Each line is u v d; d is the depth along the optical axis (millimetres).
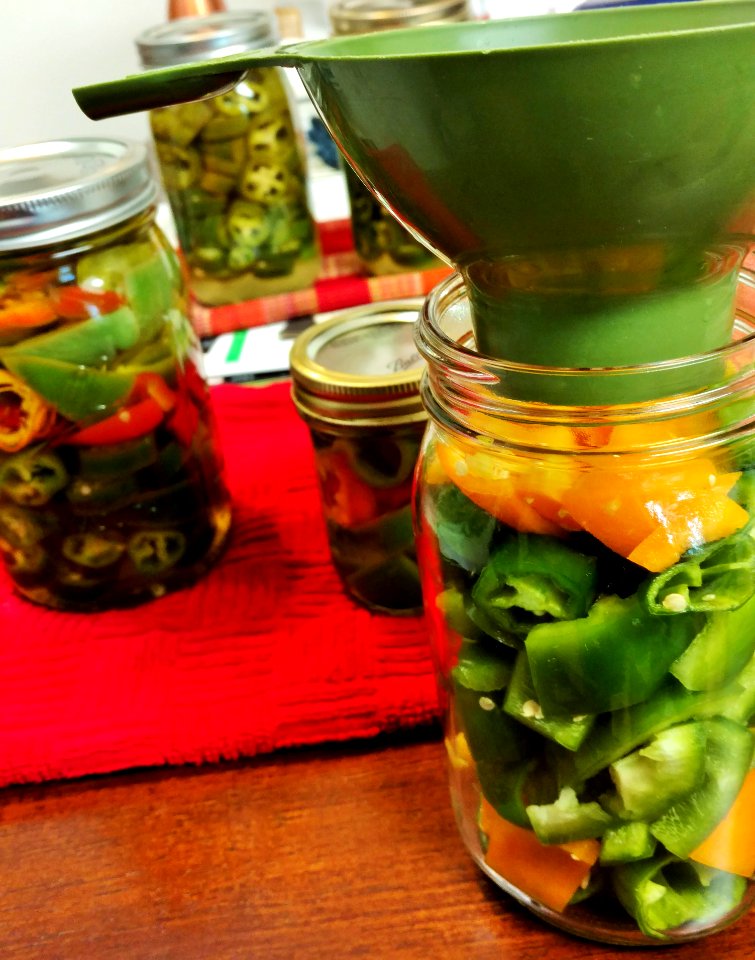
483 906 278
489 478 237
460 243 207
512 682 243
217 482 420
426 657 350
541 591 226
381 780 320
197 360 411
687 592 220
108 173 342
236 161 581
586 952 264
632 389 216
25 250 326
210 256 611
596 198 180
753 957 259
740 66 159
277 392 539
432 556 262
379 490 350
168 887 292
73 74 780
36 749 330
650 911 247
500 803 258
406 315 393
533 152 173
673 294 208
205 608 391
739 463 233
